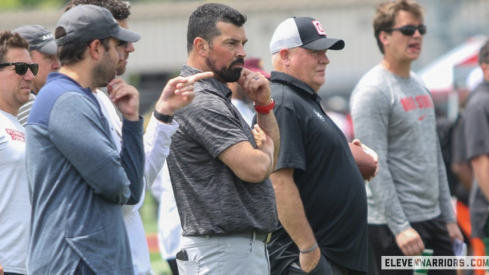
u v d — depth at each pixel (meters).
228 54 16.84
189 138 16.48
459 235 24.08
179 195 16.73
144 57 92.31
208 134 16.22
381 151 22.56
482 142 26.05
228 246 16.41
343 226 18.75
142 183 14.38
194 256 16.59
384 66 23.47
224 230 16.31
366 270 19.44
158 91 72.69
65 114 13.55
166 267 37.53
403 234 22.16
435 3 71.38
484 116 26.11
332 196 18.66
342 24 89.75
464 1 71.44
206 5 17.14
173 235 23.22
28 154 13.89
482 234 26.83
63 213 13.60
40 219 13.75
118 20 17.61
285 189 18.33
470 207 27.33
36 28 19.83
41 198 13.76
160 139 15.33
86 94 13.94
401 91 23.06
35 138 13.75
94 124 13.68
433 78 48.34
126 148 14.14
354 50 89.38
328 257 18.64
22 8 141.50
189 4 93.75
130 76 91.62
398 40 23.06
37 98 13.96
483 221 26.77
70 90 13.78
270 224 16.77
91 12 14.12
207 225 16.34
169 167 16.89
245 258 16.48
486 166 26.00
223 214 16.28
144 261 16.25
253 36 89.88
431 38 71.12
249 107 26.95
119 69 16.03
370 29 89.00
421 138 23.03
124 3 17.77
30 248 13.91
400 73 23.39
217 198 16.34
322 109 19.67
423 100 23.39
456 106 40.47
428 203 23.06
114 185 13.59
